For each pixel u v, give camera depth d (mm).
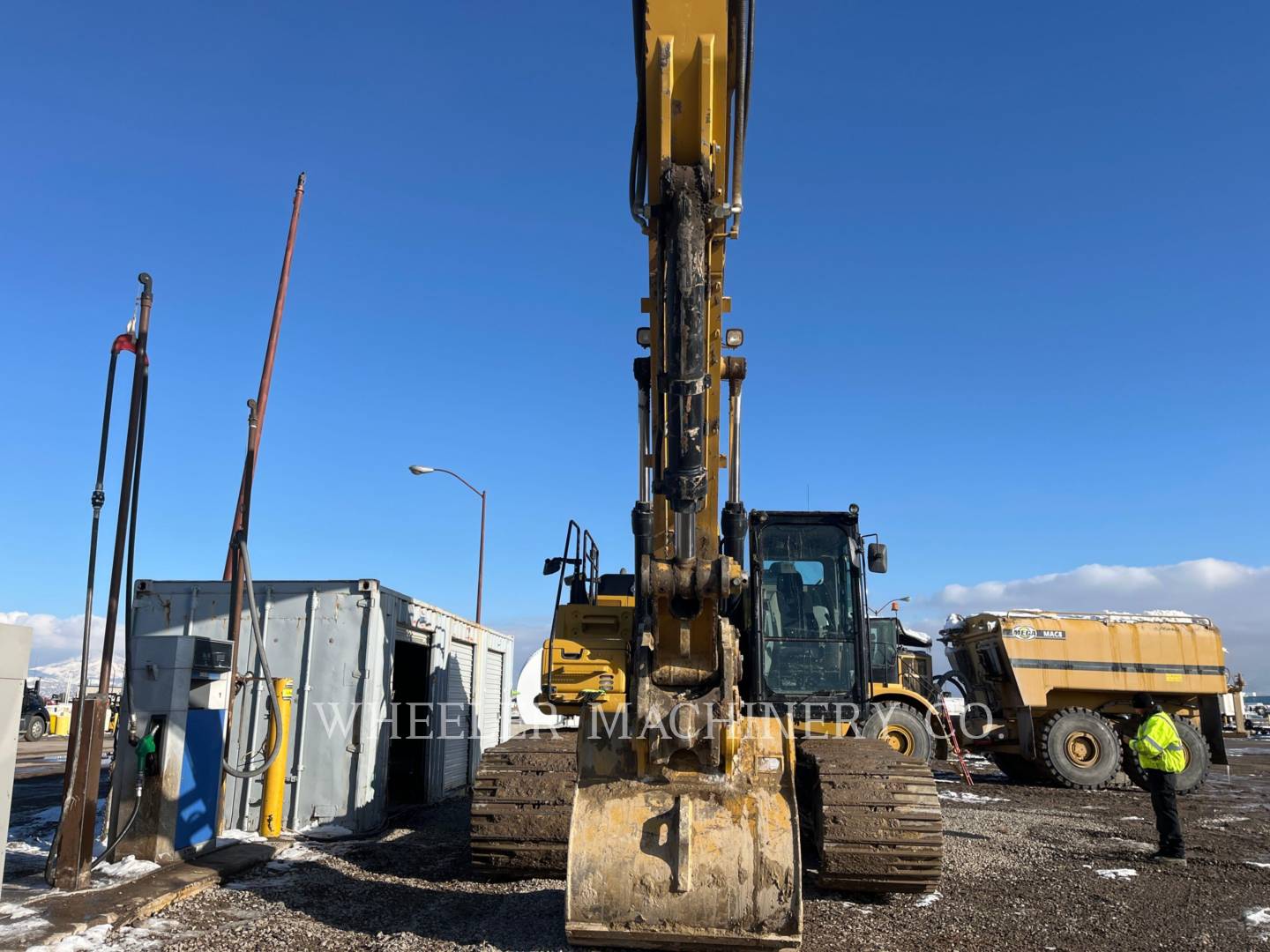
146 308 7625
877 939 6262
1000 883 8133
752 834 5492
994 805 13883
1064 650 17750
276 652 10156
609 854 5465
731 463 6184
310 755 9930
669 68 5270
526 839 7395
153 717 7785
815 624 9969
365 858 8648
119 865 7406
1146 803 14703
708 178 5207
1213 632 17844
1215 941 6531
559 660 10180
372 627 10086
